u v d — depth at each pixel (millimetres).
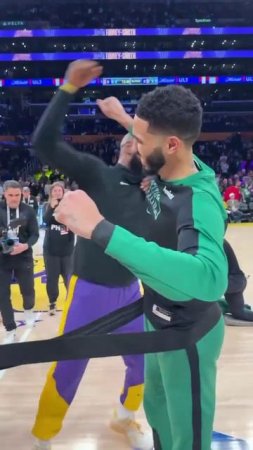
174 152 1428
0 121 30578
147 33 30375
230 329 4844
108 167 2314
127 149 2279
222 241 1364
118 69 31156
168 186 1531
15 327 4613
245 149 28297
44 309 5879
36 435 2555
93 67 1818
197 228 1329
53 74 31062
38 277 7676
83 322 2475
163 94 1394
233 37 30594
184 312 1507
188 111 1384
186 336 1503
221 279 1289
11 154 27859
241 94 31625
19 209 4613
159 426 1826
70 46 30484
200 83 31078
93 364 3965
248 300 6164
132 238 1219
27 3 30438
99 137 29125
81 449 2756
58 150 2086
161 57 30531
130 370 2750
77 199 1220
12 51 30516
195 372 1540
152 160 1465
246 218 15648
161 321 1560
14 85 30688
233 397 3352
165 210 1540
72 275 2557
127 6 31234
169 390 1592
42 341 1386
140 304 1733
